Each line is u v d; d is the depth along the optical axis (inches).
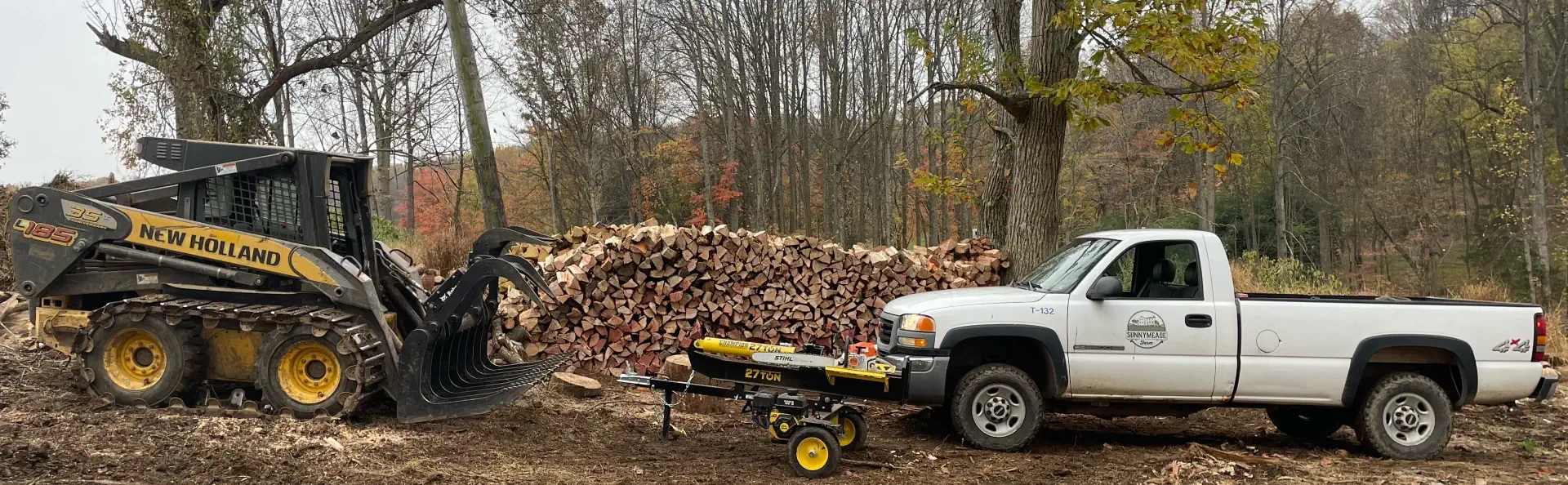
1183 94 425.1
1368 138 1275.8
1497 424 324.5
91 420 229.8
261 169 256.7
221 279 254.7
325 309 250.8
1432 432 263.7
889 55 1315.2
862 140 1406.3
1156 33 377.4
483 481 209.6
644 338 374.6
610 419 291.3
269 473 201.8
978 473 234.4
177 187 264.8
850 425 255.1
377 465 215.0
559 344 368.5
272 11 815.7
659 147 1499.8
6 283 386.0
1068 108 407.5
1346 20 1214.9
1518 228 1090.1
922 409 326.0
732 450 259.9
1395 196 1259.8
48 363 286.8
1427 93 1218.6
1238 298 269.4
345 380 243.1
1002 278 445.1
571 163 1384.1
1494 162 1146.0
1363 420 267.0
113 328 248.2
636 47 1366.9
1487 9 1111.0
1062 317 261.4
